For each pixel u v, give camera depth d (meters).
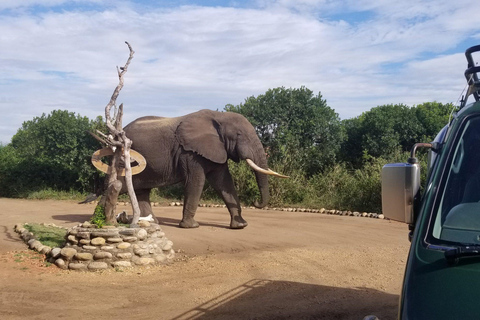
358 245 11.25
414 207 3.85
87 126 23.91
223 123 13.48
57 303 6.81
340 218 16.16
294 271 8.78
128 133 13.49
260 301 7.05
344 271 8.84
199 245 11.06
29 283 7.70
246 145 13.32
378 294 7.47
